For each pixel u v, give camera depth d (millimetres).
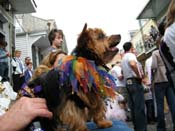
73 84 1897
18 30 14273
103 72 2131
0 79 3914
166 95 4383
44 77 1853
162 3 11648
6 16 8742
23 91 1716
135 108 4727
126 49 4980
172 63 2381
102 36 2314
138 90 4715
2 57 6480
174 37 2203
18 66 7859
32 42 14375
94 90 2033
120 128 1973
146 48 15289
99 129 1997
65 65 1954
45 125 1750
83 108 2027
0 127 898
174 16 2301
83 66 1979
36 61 15461
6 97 3184
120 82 5848
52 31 3479
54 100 1784
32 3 9391
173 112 4355
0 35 8219
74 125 1935
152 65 4414
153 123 6410
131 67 4699
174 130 4453
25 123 918
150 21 14250
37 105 962
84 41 2201
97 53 2209
